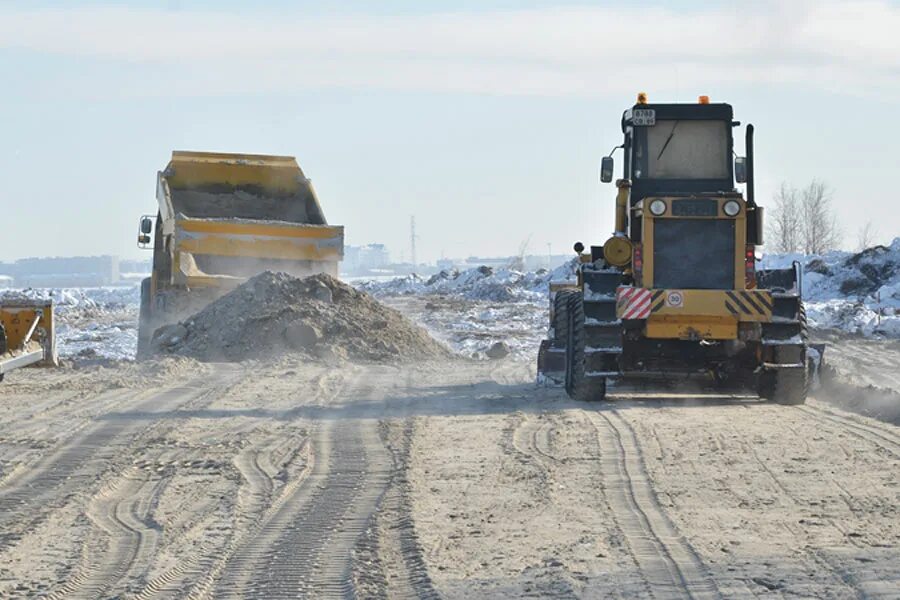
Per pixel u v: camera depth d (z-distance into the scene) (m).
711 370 32.81
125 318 101.69
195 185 53.75
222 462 22.09
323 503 18.39
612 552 15.10
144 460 22.38
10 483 20.38
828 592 13.13
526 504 18.08
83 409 29.89
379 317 49.25
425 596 13.30
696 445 23.47
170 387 35.03
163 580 14.15
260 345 45.97
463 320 85.06
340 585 13.87
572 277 133.12
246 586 13.88
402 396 32.88
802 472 20.45
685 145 32.66
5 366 34.12
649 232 31.16
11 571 14.67
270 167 54.41
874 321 74.06
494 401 31.53
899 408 28.55
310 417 28.33
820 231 144.88
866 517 16.95
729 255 31.23
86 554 15.48
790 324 30.64
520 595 13.27
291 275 50.50
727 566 14.30
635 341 32.06
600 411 29.03
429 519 17.16
